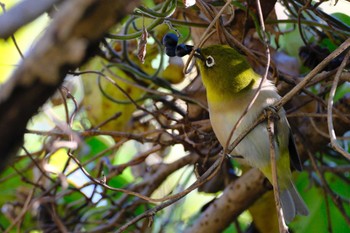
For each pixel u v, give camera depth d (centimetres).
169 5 634
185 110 779
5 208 855
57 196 760
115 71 801
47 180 862
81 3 216
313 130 771
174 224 891
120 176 937
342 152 453
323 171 805
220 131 628
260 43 718
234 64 616
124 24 776
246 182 788
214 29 649
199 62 630
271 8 653
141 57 557
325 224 862
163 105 787
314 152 784
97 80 804
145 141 724
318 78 634
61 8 221
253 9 654
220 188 861
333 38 684
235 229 938
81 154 890
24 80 215
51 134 676
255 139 618
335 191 880
